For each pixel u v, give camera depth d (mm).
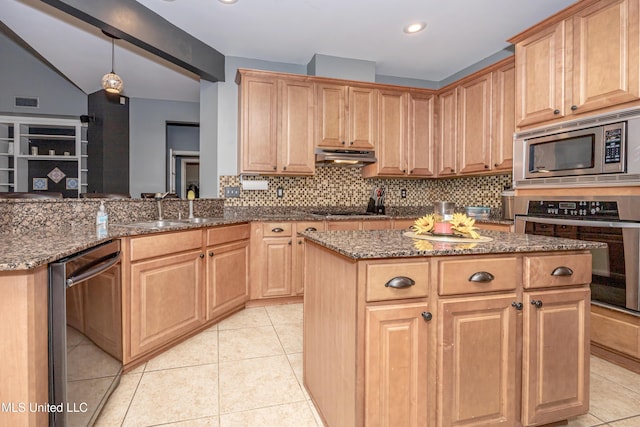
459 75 4016
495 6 2656
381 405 1208
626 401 1728
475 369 1317
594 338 2215
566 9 2266
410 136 3748
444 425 1278
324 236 1655
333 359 1408
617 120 2016
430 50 3449
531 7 2668
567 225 2303
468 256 1305
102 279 1580
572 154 2277
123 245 1867
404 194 4230
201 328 2568
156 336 2111
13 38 4527
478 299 1316
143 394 1754
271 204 3729
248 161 3266
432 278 1268
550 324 1411
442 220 1685
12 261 1061
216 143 3566
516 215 2707
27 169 5285
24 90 4949
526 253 1383
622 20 1987
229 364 2082
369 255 1173
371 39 3209
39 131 5375
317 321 1621
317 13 2766
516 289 1373
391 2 2615
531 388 1386
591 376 1981
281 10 2723
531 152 2590
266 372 1992
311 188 3865
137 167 5047
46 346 1182
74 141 5434
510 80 2988
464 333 1303
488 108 3211
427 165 3816
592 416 1603
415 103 3768
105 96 4766
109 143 4812
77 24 2918
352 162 3643
